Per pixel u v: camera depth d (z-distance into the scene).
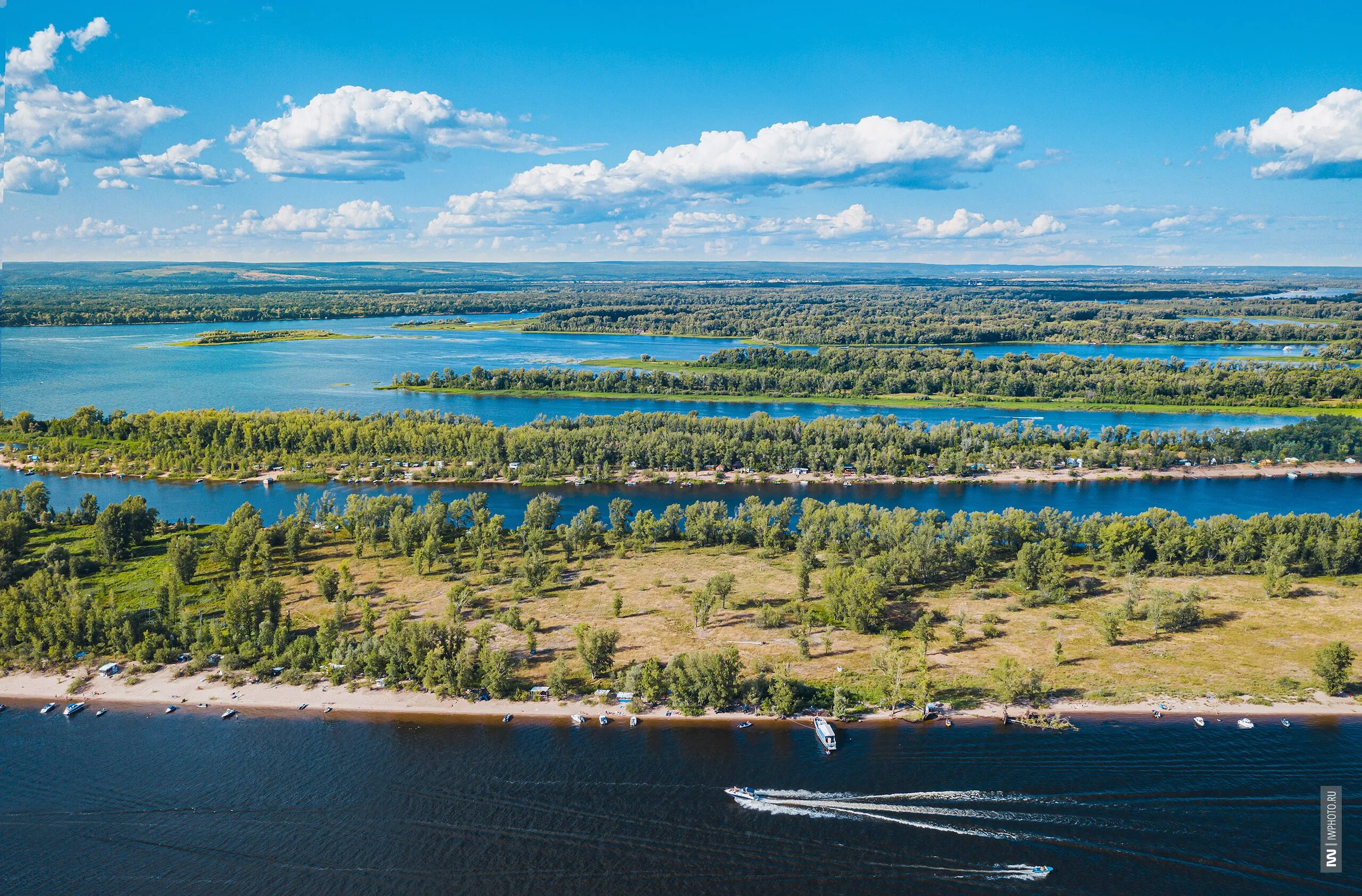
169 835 132.38
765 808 135.62
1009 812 133.00
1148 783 138.12
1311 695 159.12
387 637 174.38
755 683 163.12
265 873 124.38
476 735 155.50
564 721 159.38
